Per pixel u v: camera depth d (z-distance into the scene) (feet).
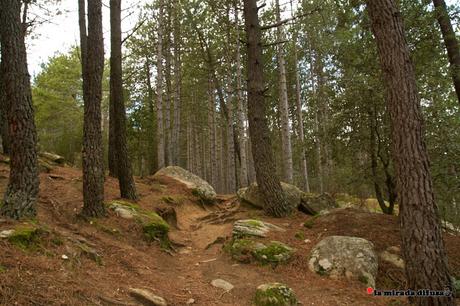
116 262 18.72
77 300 12.58
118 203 27.73
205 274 20.45
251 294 17.62
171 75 81.76
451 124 25.36
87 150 24.89
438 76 26.68
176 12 68.08
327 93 32.63
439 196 25.58
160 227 25.81
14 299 11.05
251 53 32.19
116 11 32.37
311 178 71.67
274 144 96.94
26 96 18.54
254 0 32.73
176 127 68.08
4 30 18.15
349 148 31.22
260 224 26.04
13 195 17.81
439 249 15.07
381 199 30.35
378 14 16.80
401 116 15.94
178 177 50.24
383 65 16.72
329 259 19.97
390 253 20.75
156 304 14.64
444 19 27.43
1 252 13.66
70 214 23.76
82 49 37.24
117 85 32.45
